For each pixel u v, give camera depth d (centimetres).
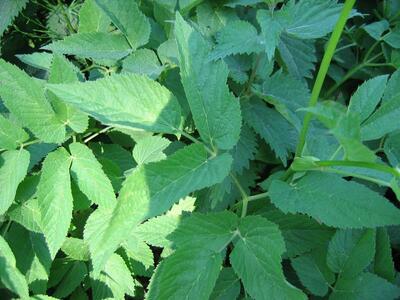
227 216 21
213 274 20
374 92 20
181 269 20
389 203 19
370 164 17
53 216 22
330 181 20
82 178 23
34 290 25
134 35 29
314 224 26
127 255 27
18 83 23
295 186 20
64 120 24
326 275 25
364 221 19
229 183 26
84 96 20
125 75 21
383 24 33
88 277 28
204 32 30
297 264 26
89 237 24
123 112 21
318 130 29
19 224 26
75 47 29
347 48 36
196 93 21
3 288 24
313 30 26
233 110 21
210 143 21
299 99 29
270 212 26
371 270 26
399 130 27
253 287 20
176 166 19
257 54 29
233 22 27
